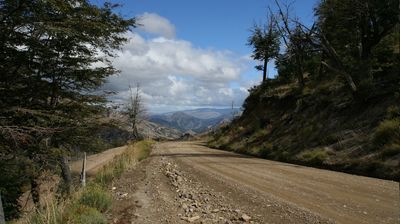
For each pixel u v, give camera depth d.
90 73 17.47
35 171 15.71
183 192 11.91
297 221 8.03
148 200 10.73
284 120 32.56
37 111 15.38
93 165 28.77
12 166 14.95
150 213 9.16
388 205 9.30
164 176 16.00
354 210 8.83
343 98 25.23
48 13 15.30
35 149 15.66
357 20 25.92
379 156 16.20
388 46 26.73
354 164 16.89
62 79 17.17
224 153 32.34
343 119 23.11
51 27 14.01
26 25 14.55
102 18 17.33
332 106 25.59
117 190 12.62
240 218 8.38
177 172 17.12
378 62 25.27
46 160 16.30
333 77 30.59
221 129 58.62
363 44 25.78
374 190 11.56
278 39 50.84
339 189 11.86
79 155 18.73
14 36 14.87
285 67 47.03
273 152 26.16
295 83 41.38
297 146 24.39
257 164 20.88
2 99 15.59
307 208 9.14
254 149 30.38
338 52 31.39
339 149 19.62
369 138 18.66
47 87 16.70
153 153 32.28
